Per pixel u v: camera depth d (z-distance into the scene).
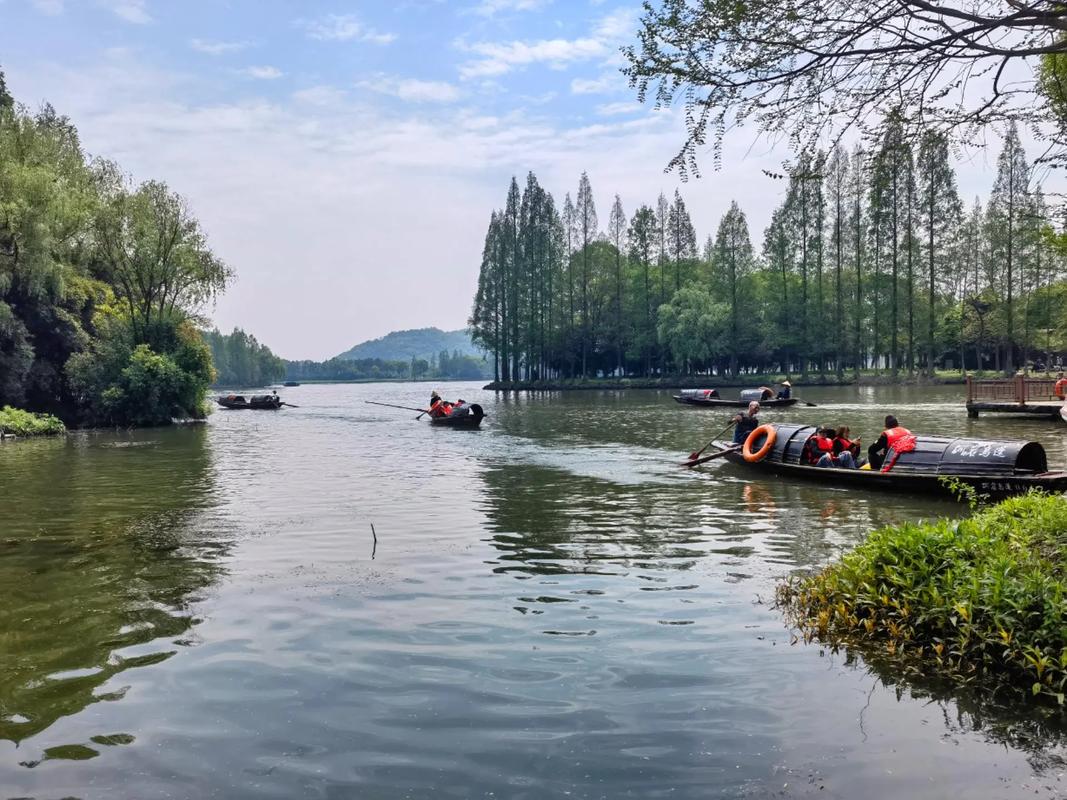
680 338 76.25
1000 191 65.31
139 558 8.85
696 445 22.05
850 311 73.62
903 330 73.69
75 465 19.66
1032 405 28.70
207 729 4.41
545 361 89.38
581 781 3.78
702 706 4.62
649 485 14.20
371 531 10.23
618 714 4.53
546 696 4.80
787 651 5.52
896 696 4.72
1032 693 4.70
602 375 99.69
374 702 4.75
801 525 10.26
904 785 3.69
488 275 88.31
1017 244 64.94
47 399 38.25
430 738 4.26
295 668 5.33
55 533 10.42
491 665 5.34
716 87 5.25
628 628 6.09
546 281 83.81
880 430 24.89
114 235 39.16
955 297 77.81
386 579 7.73
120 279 40.56
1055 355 75.50
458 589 7.32
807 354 76.31
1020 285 67.00
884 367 80.88
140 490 14.68
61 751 4.16
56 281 35.94
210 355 42.38
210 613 6.66
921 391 55.22
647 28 5.16
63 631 6.23
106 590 7.46
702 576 7.70
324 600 7.00
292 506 12.44
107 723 4.51
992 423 27.14
